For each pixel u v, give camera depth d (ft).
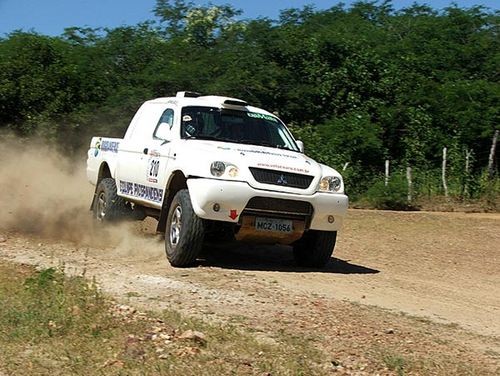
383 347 22.57
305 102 81.82
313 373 19.62
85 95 76.43
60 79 75.82
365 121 78.13
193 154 32.60
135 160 37.76
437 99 81.41
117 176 39.65
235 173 31.53
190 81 77.30
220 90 76.95
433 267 38.70
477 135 78.02
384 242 46.14
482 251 45.09
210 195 31.12
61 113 74.13
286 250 39.55
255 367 19.69
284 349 21.34
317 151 75.92
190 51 84.33
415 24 96.68
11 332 21.26
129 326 22.12
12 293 25.26
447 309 28.94
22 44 77.71
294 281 31.30
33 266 30.68
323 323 24.58
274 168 32.09
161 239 39.06
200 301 26.32
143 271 31.30
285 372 19.48
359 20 100.78
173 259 32.32
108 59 81.46
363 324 24.98
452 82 83.76
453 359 22.11
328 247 34.06
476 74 87.86
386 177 71.67
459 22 95.09
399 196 68.59
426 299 30.42
